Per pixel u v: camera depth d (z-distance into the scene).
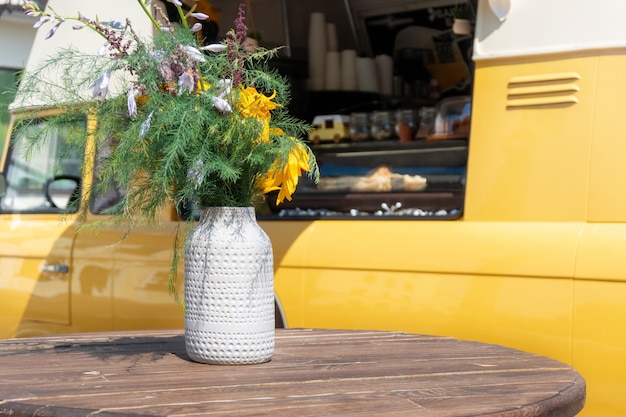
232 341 2.35
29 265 4.61
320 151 4.85
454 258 3.10
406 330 3.19
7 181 4.86
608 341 2.78
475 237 3.08
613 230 2.84
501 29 3.11
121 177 2.29
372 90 5.18
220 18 4.26
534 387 2.10
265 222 3.64
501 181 3.07
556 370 2.31
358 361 2.43
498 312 2.99
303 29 5.14
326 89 5.22
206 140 2.28
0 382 2.14
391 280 3.23
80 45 4.06
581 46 2.95
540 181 3.00
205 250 2.36
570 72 2.96
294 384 2.12
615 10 2.91
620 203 2.85
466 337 3.06
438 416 1.82
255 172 2.39
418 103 5.07
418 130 4.52
